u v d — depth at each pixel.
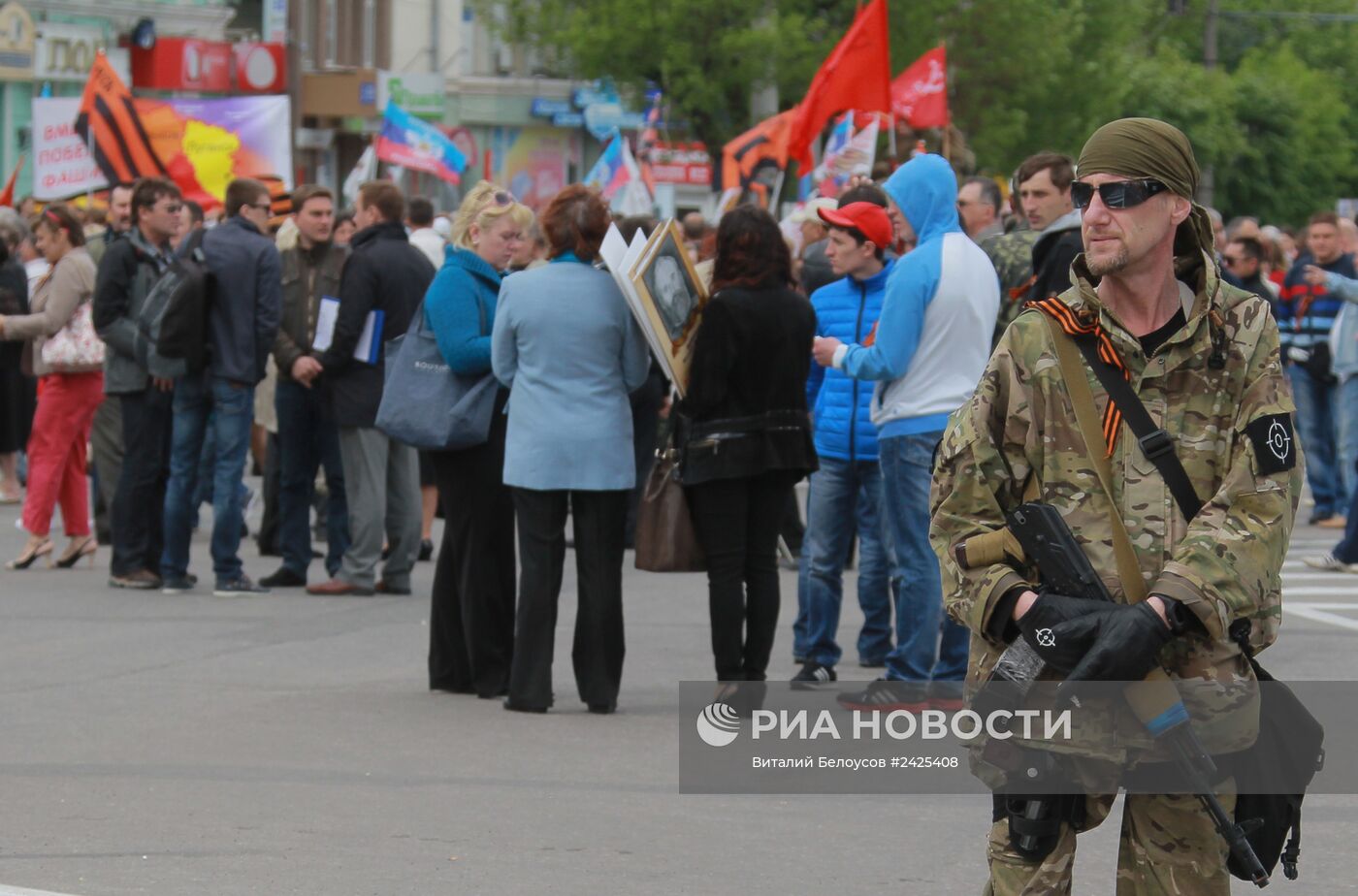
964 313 11.95
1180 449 5.61
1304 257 24.19
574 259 12.30
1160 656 5.62
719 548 12.08
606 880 8.66
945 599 5.80
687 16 47.47
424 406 12.59
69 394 19.23
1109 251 5.58
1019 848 5.75
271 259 17.31
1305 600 18.34
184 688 13.27
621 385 12.30
